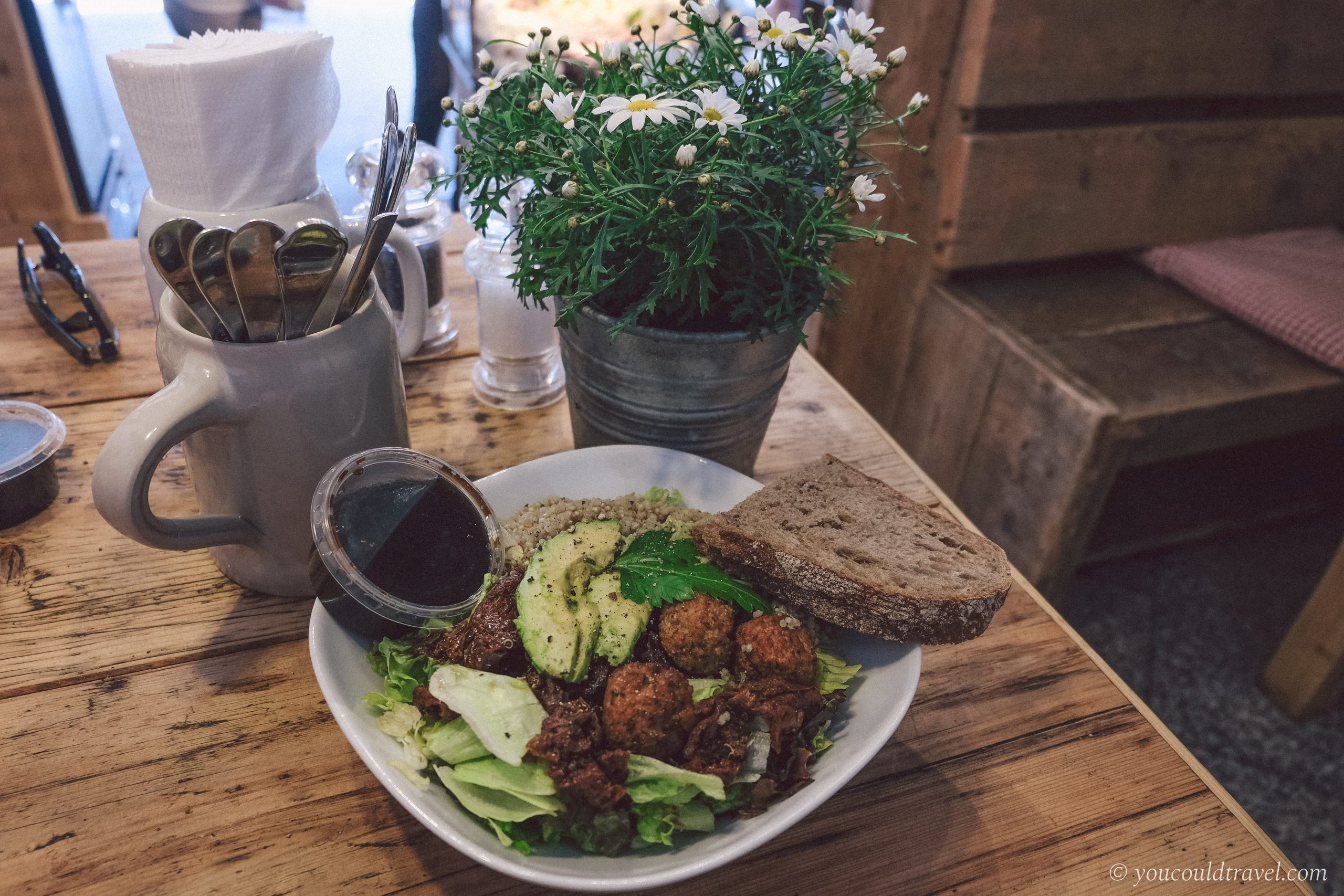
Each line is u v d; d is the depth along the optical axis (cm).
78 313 105
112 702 66
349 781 62
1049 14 157
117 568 77
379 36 321
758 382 78
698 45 75
